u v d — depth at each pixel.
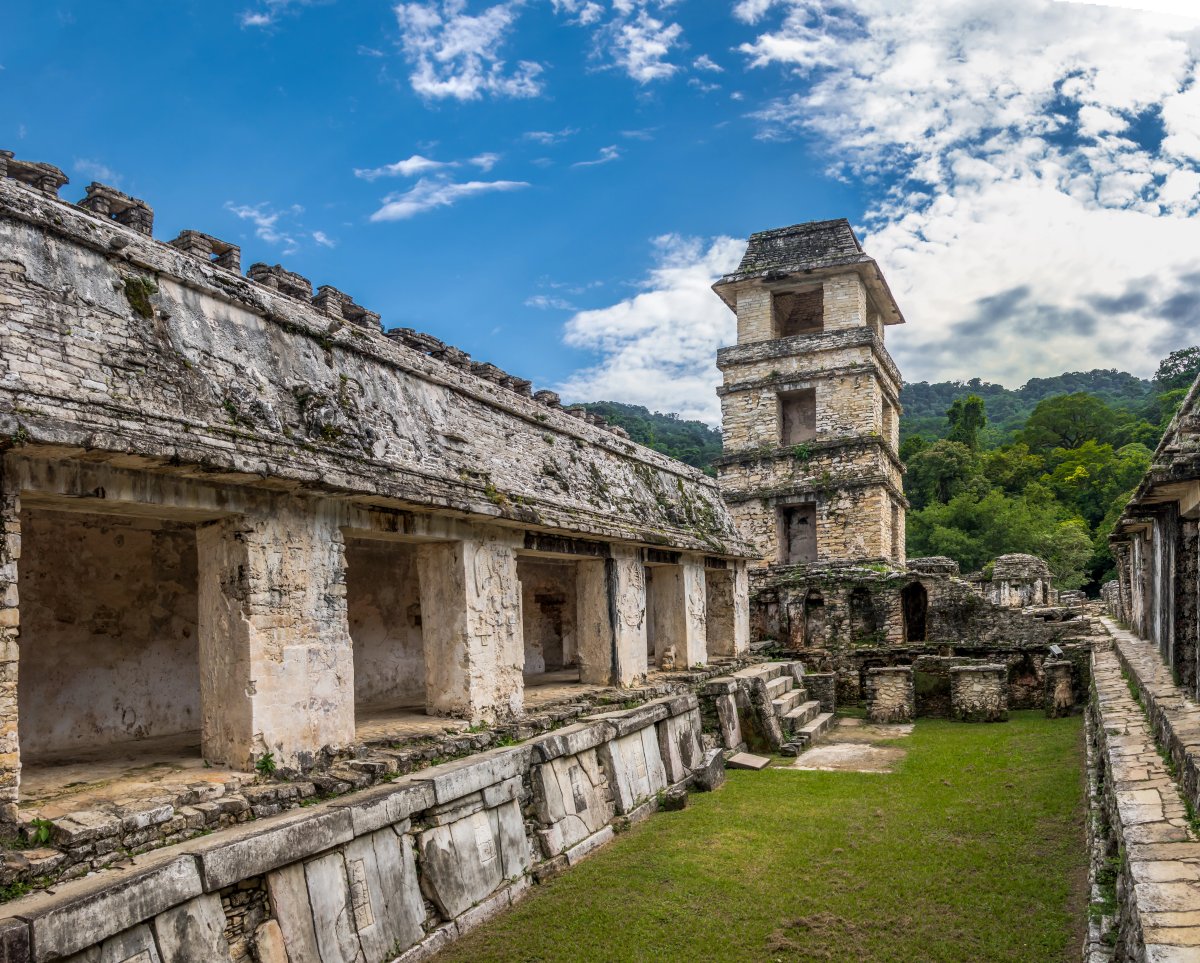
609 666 14.66
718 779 14.25
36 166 7.13
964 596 23.86
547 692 14.07
